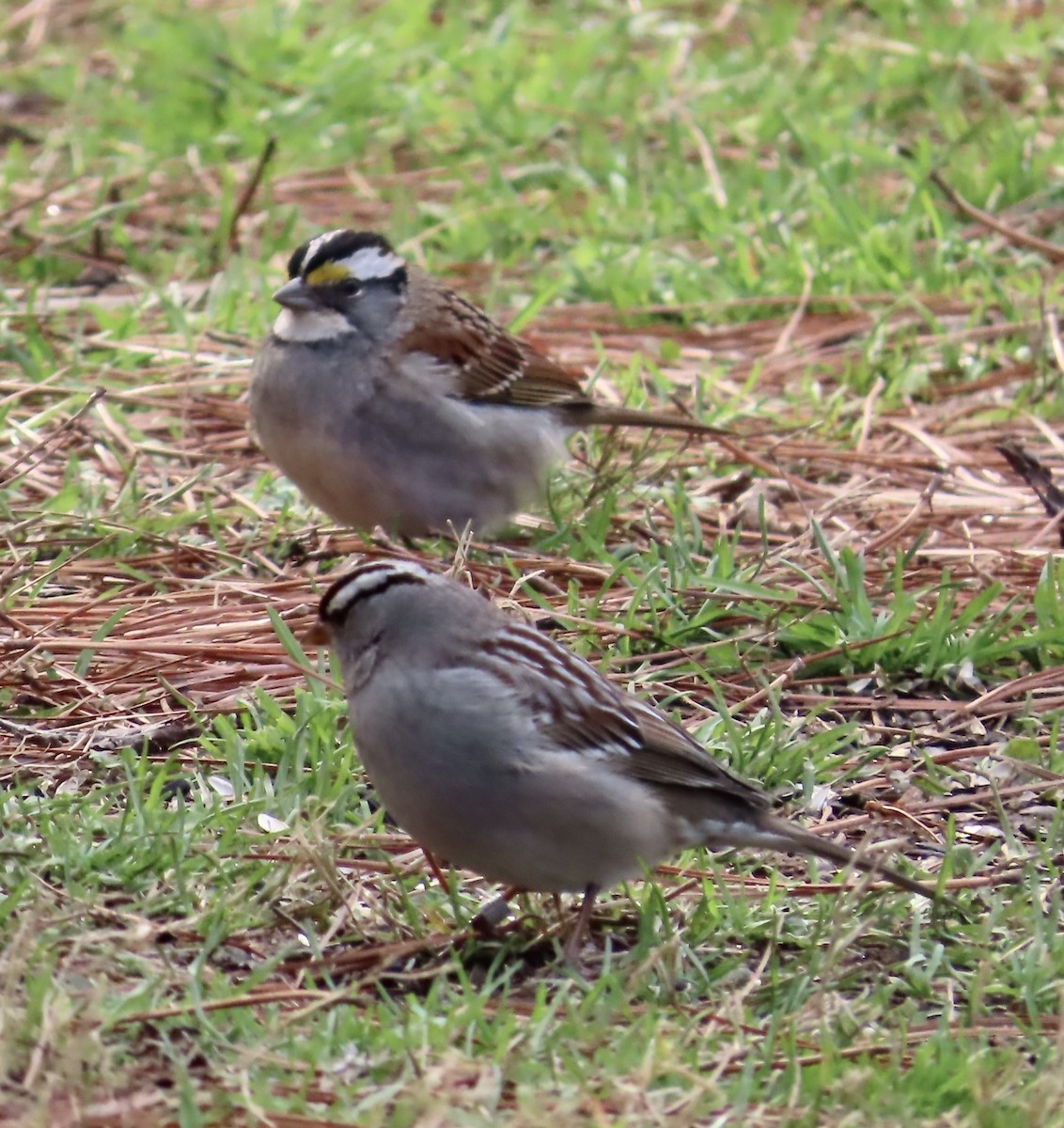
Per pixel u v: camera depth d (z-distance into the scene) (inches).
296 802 348.8
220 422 543.8
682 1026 287.4
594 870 310.0
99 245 637.3
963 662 418.6
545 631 423.8
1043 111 749.9
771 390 580.4
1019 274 639.1
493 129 733.9
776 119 725.3
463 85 769.6
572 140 739.4
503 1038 276.8
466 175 693.9
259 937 312.0
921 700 410.0
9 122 747.4
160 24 816.9
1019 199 689.6
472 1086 268.8
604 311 622.2
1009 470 529.3
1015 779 380.8
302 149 724.0
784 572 454.9
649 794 310.3
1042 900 333.7
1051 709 407.8
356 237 461.4
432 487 471.2
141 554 459.5
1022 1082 276.7
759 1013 299.0
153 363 565.9
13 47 824.3
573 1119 256.4
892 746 394.0
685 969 309.9
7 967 287.4
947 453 533.3
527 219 666.2
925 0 848.3
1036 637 421.4
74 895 311.7
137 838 328.5
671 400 557.3
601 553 457.1
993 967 309.6
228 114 739.4
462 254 658.8
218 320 592.7
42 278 633.6
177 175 704.4
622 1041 276.4
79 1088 261.0
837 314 619.2
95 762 364.2
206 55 773.3
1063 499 487.8
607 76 773.9
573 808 304.0
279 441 471.2
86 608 423.5
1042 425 549.0
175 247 657.6
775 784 374.3
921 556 467.2
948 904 329.1
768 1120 263.9
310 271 459.2
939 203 682.8
